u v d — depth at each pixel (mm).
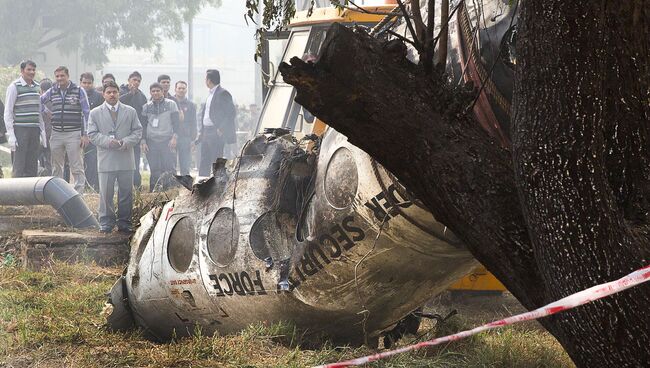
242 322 19391
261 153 19203
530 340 19422
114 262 31547
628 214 10828
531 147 10414
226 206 19062
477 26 13836
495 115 13844
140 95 45531
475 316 23438
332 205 16797
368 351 17797
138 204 34281
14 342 19797
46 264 31000
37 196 33750
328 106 11289
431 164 11328
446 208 11438
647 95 10797
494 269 11367
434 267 16797
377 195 16016
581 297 9344
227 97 47562
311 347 18734
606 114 10734
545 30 10289
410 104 11305
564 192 10211
